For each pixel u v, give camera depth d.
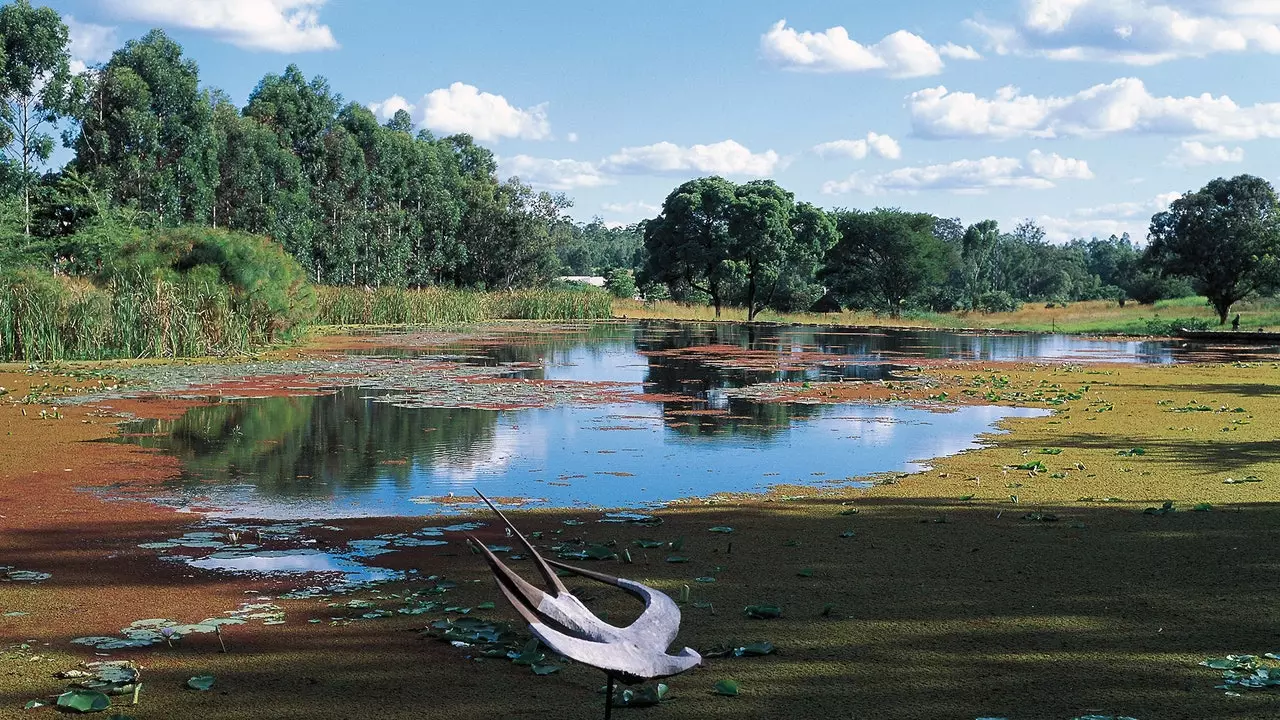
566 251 133.62
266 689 5.43
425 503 10.29
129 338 26.98
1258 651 5.94
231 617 6.64
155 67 48.62
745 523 9.40
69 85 45.25
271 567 7.90
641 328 48.84
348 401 18.39
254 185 54.00
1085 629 6.34
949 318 63.56
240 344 29.11
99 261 39.50
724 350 33.38
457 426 15.53
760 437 14.76
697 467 12.37
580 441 14.27
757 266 64.44
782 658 5.89
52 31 43.78
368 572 7.76
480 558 8.15
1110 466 12.29
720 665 5.78
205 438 14.22
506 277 75.31
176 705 5.21
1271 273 56.75
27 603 6.95
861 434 15.07
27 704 5.21
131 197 46.22
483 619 6.59
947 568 7.77
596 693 5.40
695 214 64.88
